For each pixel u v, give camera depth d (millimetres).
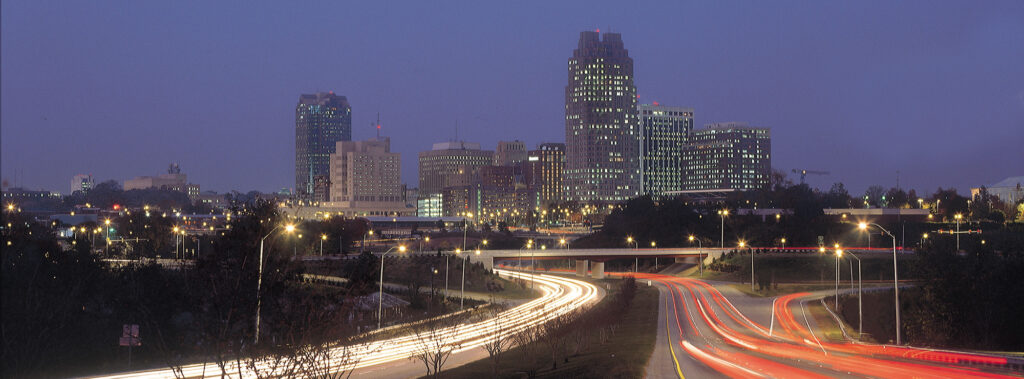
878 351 75125
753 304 139750
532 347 81812
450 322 104438
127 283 87625
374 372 66812
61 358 68438
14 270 70000
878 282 179500
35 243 83375
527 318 113438
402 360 73688
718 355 69938
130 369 65375
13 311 64938
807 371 57688
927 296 101250
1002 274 98875
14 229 83312
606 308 123312
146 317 66062
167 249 198000
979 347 95438
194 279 44281
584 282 194875
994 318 96938
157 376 58656
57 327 68125
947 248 102625
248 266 37531
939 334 98438
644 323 106688
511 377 63125
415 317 112750
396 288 148500
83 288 78938
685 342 83375
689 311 126188
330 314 38625
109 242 190375
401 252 195750
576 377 58312
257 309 37750
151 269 93312
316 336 38656
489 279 176125
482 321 110375
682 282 193250
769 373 56719
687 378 54594
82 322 73375
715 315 120625
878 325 110375
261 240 38219
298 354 38031
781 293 160000
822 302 141750
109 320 75875
